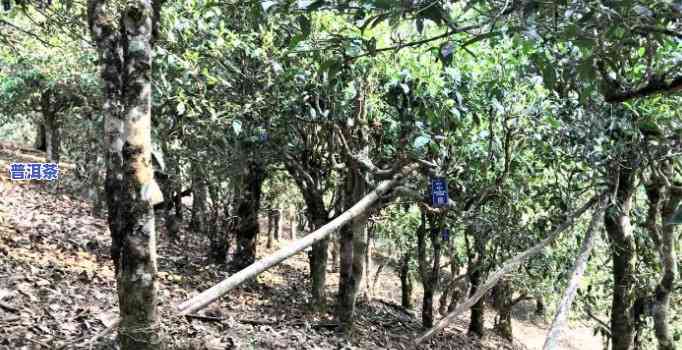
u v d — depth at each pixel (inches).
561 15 87.4
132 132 152.6
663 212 285.4
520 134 293.4
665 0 79.5
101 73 191.3
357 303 490.6
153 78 296.4
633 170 267.6
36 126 1169.4
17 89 646.5
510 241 377.4
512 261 254.1
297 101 319.6
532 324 744.3
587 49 96.3
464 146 300.7
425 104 241.8
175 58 267.7
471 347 454.6
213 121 319.0
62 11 258.8
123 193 153.9
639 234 338.3
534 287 441.1
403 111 267.7
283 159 396.5
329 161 363.3
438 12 81.4
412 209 488.4
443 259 784.3
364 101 286.0
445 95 253.0
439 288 590.2
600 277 426.3
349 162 309.0
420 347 379.6
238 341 272.1
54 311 247.9
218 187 475.5
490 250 408.8
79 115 601.9
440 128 263.1
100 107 489.1
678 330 365.1
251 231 465.4
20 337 208.7
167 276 390.6
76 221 540.4
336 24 223.6
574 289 210.1
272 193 631.8
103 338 221.1
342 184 400.5
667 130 239.5
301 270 644.1
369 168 269.0
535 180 370.3
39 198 627.8
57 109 778.8
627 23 81.5
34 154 1015.0
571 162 330.6
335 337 331.9
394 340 380.8
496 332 566.3
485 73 262.1
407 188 262.7
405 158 249.0
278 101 318.3
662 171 277.3
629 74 145.0
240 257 463.5
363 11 88.4
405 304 595.8
